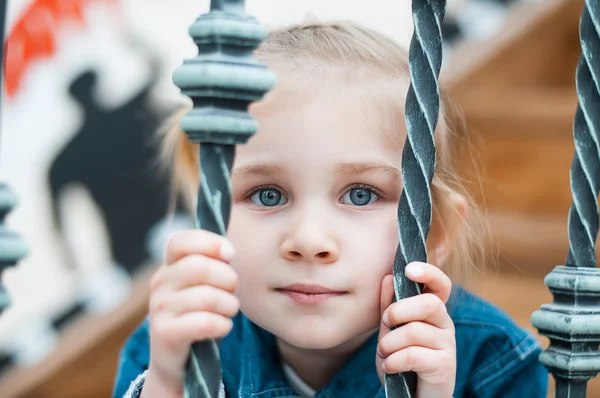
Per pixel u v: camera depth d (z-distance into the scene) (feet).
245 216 3.58
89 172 8.20
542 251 6.84
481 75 8.23
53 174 8.06
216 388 2.72
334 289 3.47
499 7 8.80
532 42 8.52
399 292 3.07
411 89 2.96
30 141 7.93
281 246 3.48
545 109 7.48
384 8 8.60
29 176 7.93
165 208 8.15
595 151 3.11
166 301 2.74
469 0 8.79
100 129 8.21
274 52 3.96
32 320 7.97
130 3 8.26
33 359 7.91
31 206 7.95
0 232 3.08
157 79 8.25
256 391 4.32
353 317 3.51
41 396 7.77
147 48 8.28
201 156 2.60
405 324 3.12
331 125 3.59
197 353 2.72
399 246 3.04
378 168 3.61
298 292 3.48
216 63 2.50
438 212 4.31
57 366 7.77
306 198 3.55
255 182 3.59
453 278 4.55
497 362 4.55
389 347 3.12
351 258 3.49
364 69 3.84
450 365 3.17
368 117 3.65
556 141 7.44
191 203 4.92
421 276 3.01
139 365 5.01
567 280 3.08
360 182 3.60
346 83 3.73
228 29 2.52
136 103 8.23
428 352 3.10
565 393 3.14
